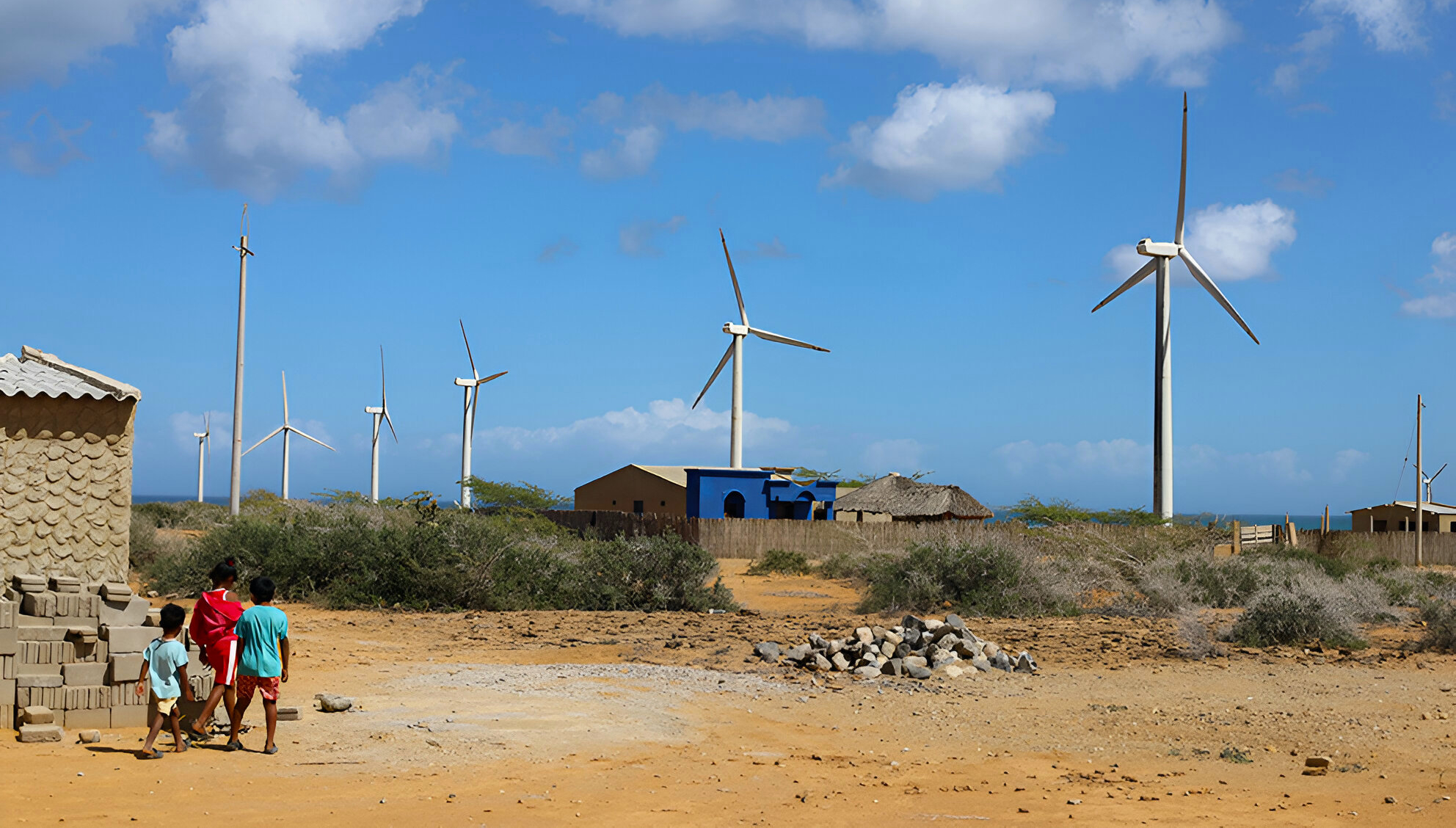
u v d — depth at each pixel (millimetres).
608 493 66438
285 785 8375
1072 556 28656
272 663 9547
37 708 9523
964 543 25812
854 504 55281
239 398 36969
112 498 11086
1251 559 29047
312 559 22953
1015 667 15836
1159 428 47969
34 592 10180
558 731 10844
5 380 10664
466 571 22891
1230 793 9164
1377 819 8281
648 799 8445
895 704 13305
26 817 7086
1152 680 15078
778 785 9148
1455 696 13844
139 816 7270
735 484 50094
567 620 20531
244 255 37125
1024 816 8273
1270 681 14977
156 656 9203
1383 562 39125
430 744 10000
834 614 24297
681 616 21578
